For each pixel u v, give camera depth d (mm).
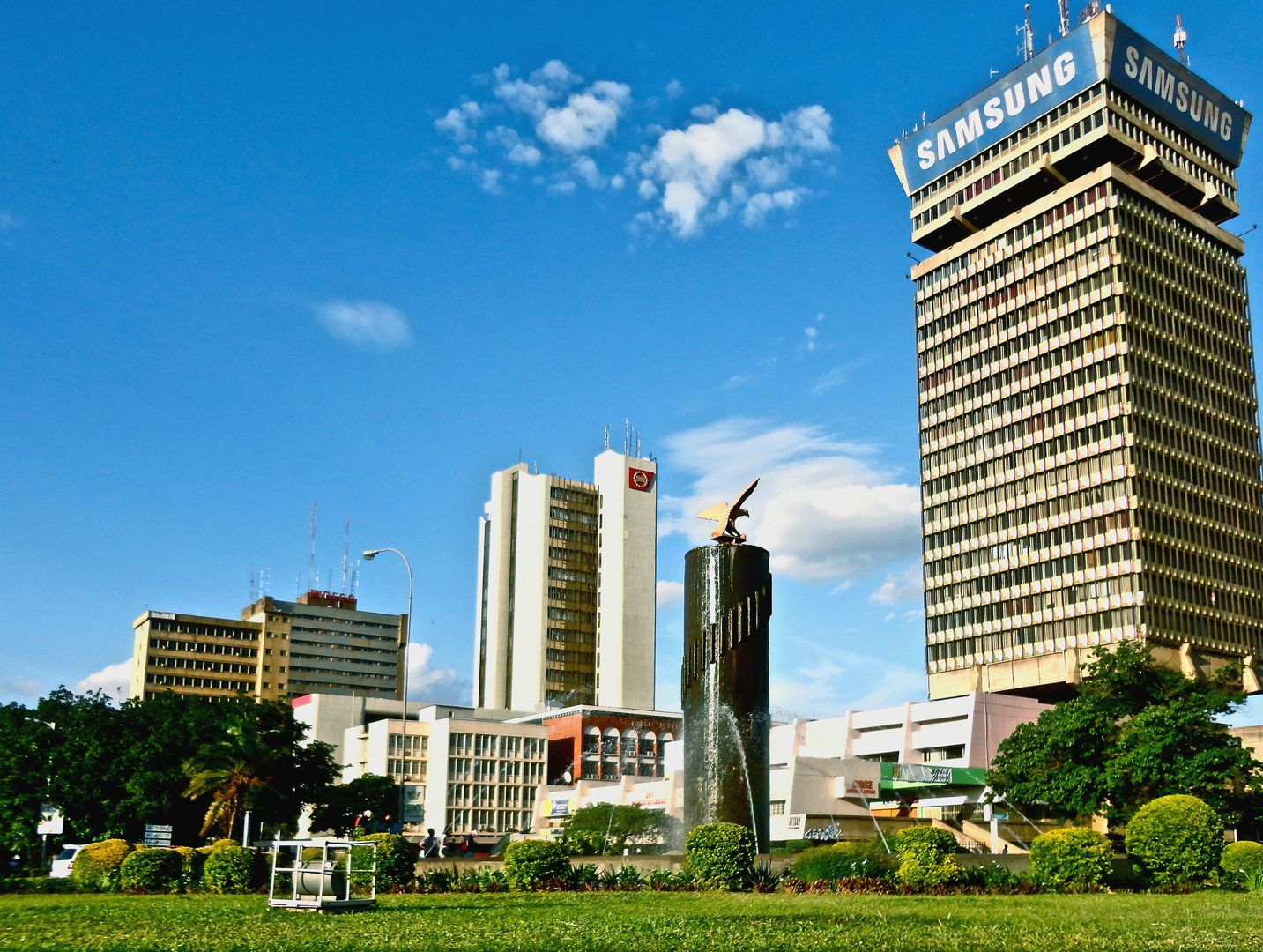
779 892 39031
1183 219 159625
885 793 96500
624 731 178000
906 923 26391
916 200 178125
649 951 21125
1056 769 70125
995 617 154250
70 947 21859
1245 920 27328
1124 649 73375
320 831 105938
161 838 64688
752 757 47469
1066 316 154375
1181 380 152500
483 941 22609
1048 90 158875
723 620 48438
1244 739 107000
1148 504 143625
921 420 170375
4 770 87688
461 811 165375
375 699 189500
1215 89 166500
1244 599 150500
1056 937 23375
